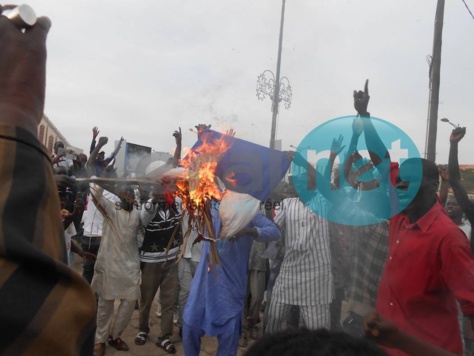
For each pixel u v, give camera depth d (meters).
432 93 5.04
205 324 2.85
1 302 0.49
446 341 1.76
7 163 0.57
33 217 0.55
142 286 3.95
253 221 2.89
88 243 3.99
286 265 3.20
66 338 0.53
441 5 5.00
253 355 0.83
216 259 2.56
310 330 0.85
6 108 0.62
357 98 1.99
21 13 0.67
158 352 3.86
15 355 0.49
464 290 1.64
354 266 2.29
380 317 1.26
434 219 1.77
